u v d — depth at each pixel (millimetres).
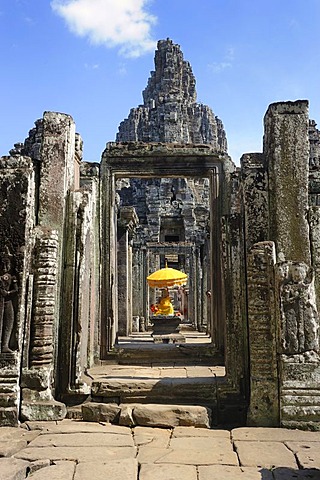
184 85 37156
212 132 35062
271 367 6500
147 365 9953
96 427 6238
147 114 34219
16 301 6734
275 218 7332
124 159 10852
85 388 7121
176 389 7086
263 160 8062
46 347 6902
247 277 6910
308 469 4652
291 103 7547
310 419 6172
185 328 21828
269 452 5184
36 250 7105
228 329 7238
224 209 10688
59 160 7742
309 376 6305
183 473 4578
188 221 28312
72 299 7438
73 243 7625
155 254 24141
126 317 16234
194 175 10984
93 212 9391
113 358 10180
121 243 16172
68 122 7906
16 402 6461
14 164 7230
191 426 6301
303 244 7242
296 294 6492
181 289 26656
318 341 6547
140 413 6371
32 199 7238
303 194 7352
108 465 4738
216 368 9336
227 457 5039
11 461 4777
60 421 6570
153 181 29562
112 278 10711
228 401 6965
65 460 4922
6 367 6570
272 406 6383
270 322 6621
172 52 37156
